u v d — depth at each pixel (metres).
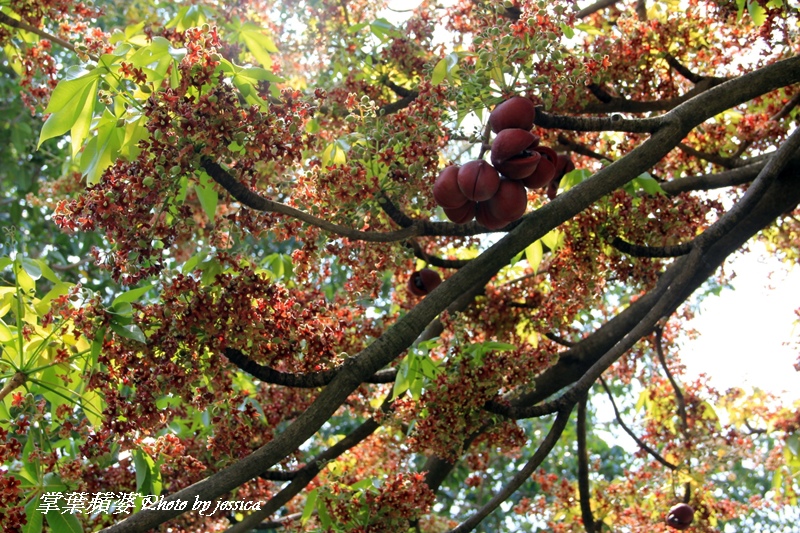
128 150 3.21
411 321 3.26
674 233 4.55
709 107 3.51
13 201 9.16
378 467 5.45
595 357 5.09
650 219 4.52
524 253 5.12
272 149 3.13
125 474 4.20
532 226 3.37
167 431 4.65
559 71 3.22
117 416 3.30
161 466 4.13
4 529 3.09
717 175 5.07
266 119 3.06
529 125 3.06
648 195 4.44
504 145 2.89
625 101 5.10
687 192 5.08
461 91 3.28
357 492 4.14
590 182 3.43
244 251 3.59
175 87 3.09
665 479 6.02
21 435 3.65
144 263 3.22
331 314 3.77
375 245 3.82
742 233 4.91
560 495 5.94
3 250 8.88
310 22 5.32
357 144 3.43
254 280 3.33
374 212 3.43
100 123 3.17
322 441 7.19
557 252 4.68
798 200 4.86
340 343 4.80
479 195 2.94
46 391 3.59
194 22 4.33
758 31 5.04
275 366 3.48
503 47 3.17
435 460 5.08
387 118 3.54
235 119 2.99
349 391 3.21
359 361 3.22
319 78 5.35
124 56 3.10
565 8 3.33
